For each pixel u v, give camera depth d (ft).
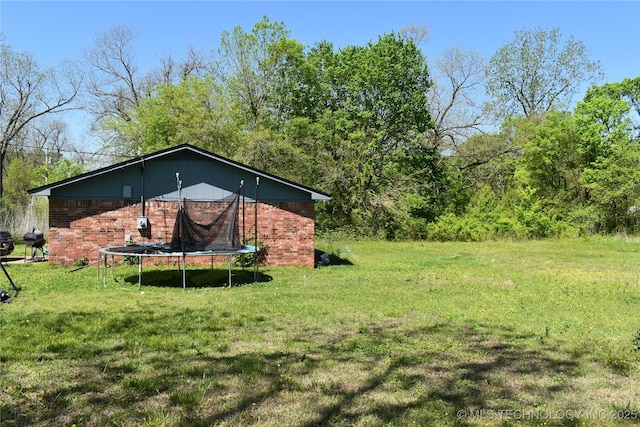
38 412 16.42
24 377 19.58
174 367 20.81
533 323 29.86
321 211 115.75
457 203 134.41
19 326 27.86
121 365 21.08
